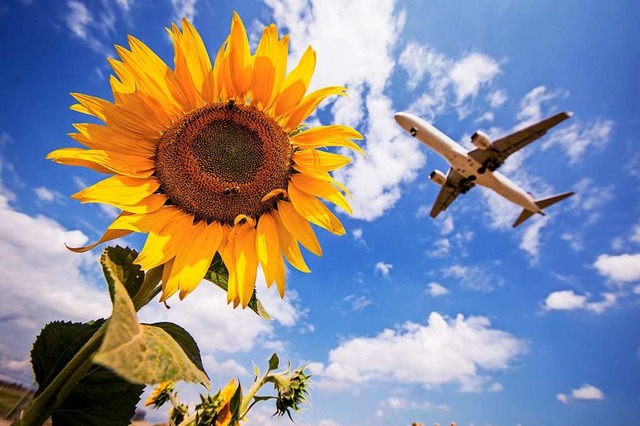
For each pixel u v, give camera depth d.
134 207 0.30
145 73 0.31
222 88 0.34
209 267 0.32
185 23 0.32
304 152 0.34
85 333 0.25
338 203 0.33
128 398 0.25
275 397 0.41
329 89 0.34
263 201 0.32
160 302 0.27
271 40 0.33
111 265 0.25
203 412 0.35
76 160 0.28
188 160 0.32
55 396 0.20
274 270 0.31
